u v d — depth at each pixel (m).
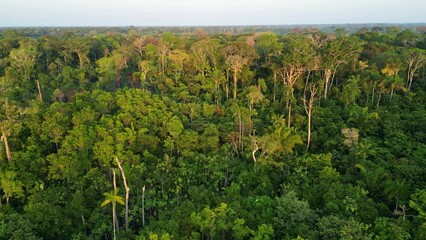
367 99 76.38
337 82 86.75
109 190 48.47
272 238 37.03
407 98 75.88
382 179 46.25
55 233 41.84
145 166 52.19
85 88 92.19
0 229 38.00
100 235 41.59
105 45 130.00
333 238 33.94
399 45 114.69
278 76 83.62
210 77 85.50
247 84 85.88
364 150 52.50
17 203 48.31
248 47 91.81
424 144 57.38
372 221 38.56
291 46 93.56
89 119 60.88
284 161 55.12
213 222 36.88
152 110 67.00
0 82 81.06
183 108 72.75
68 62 115.31
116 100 70.31
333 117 69.25
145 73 90.62
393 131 62.12
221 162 53.56
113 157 51.94
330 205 40.12
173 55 94.31
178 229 37.78
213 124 64.88
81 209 43.00
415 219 37.47
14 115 57.53
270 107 76.25
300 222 37.72
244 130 63.78
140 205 45.75
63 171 49.69
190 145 58.34
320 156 52.38
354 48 86.38
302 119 67.38
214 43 99.50
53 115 59.91
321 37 117.00
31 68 99.50
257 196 43.69
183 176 50.41
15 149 55.03
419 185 44.41
